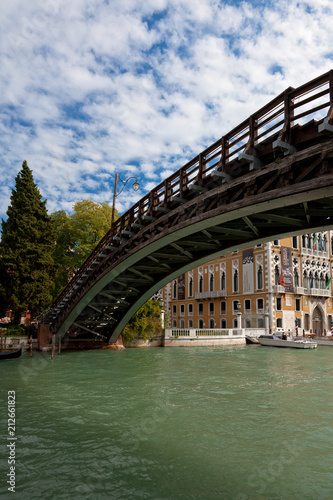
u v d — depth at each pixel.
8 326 28.66
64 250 35.19
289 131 9.91
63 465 6.03
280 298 41.19
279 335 35.53
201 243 16.95
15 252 28.80
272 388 12.60
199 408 9.70
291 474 5.77
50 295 30.44
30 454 6.48
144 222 17.72
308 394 11.54
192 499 4.99
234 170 12.34
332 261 47.69
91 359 21.56
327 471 5.88
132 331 30.72
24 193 30.58
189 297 52.12
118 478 5.58
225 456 6.43
